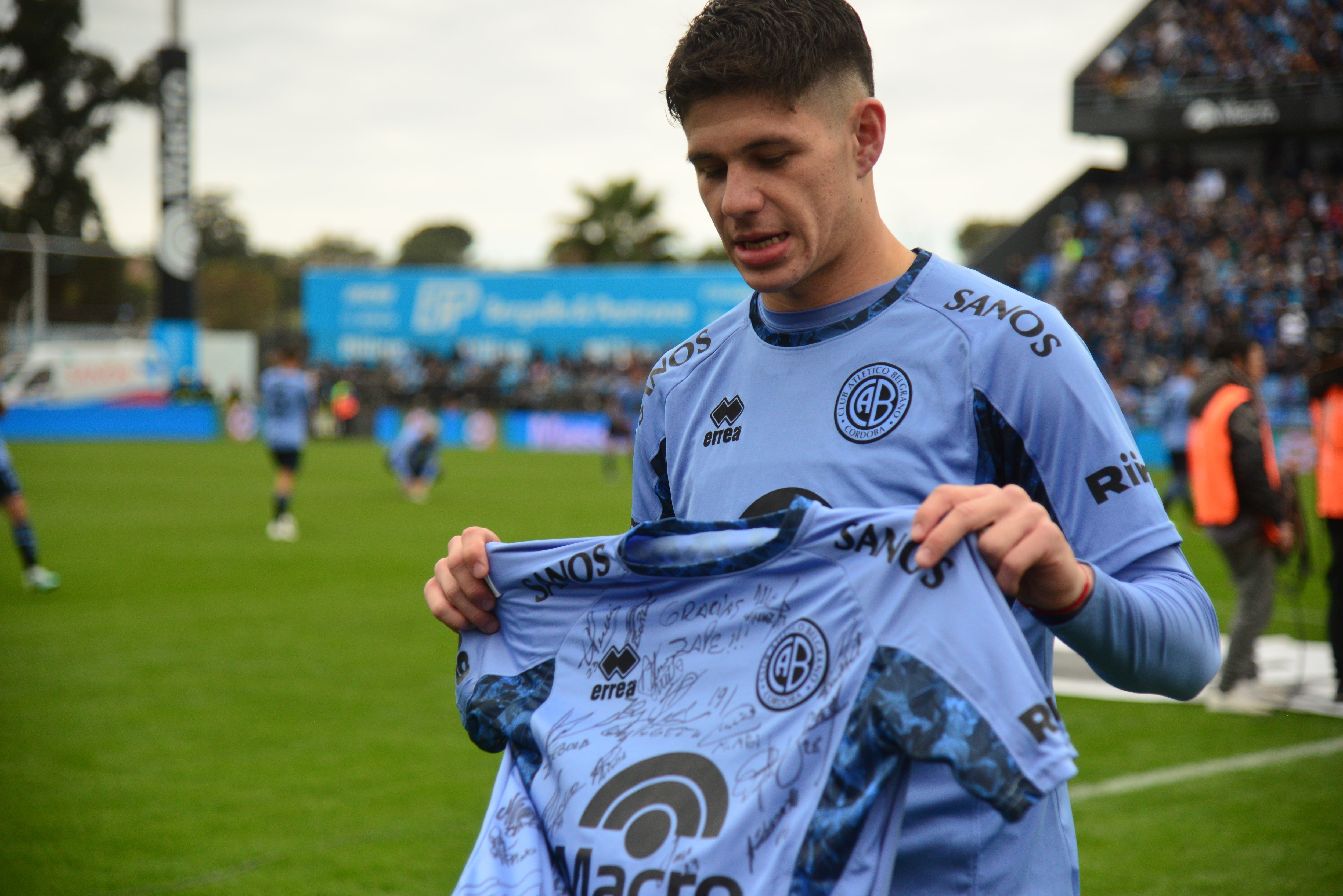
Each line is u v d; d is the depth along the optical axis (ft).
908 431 4.47
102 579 30.27
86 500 51.29
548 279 106.22
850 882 3.84
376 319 111.75
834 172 4.42
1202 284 84.84
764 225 4.38
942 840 4.28
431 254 244.83
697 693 4.44
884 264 4.78
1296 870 11.44
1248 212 88.94
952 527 3.81
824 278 4.73
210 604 26.76
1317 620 25.98
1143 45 94.43
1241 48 90.68
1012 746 3.67
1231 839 12.32
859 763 3.90
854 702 3.98
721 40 4.30
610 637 4.77
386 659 21.30
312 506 49.29
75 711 17.58
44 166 166.61
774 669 4.27
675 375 5.42
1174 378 69.92
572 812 4.46
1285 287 81.25
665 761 4.36
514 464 79.25
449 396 106.63
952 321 4.55
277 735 16.39
